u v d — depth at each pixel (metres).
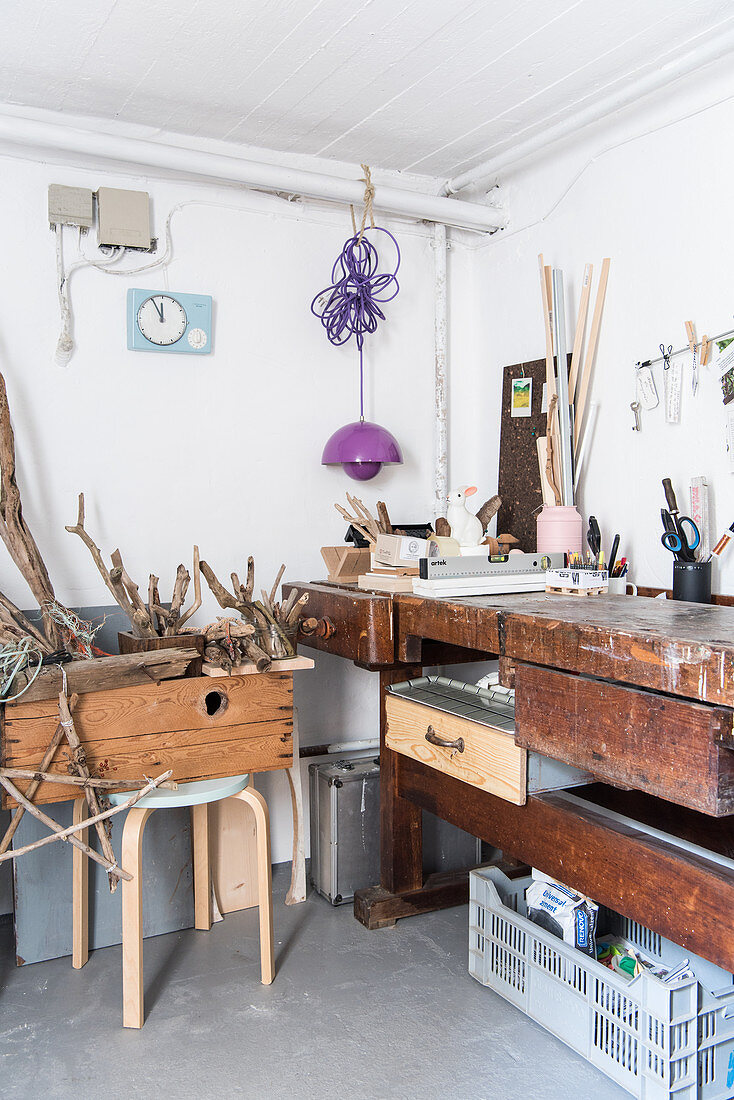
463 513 2.51
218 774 2.17
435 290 3.13
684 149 2.32
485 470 3.20
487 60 2.23
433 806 2.27
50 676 1.94
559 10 1.99
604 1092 1.78
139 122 2.59
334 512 3.00
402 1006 2.10
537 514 2.85
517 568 2.27
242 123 2.61
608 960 1.99
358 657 2.30
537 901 2.05
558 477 2.61
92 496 2.61
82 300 2.57
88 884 2.40
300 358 2.92
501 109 2.52
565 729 1.63
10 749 1.92
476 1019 2.05
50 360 2.54
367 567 2.72
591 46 2.16
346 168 2.94
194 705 2.12
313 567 2.97
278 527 2.90
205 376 2.77
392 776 2.52
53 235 2.52
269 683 2.22
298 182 2.70
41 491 2.54
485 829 2.01
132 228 2.58
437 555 2.43
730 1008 1.72
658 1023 1.64
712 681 1.31
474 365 3.24
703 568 2.12
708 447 2.27
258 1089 1.79
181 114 2.54
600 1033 1.81
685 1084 1.65
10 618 2.12
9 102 2.42
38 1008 2.11
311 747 2.95
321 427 2.97
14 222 2.47
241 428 2.83
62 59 2.19
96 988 2.20
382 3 1.95
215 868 2.63
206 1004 2.12
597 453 2.65
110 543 2.64
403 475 3.13
